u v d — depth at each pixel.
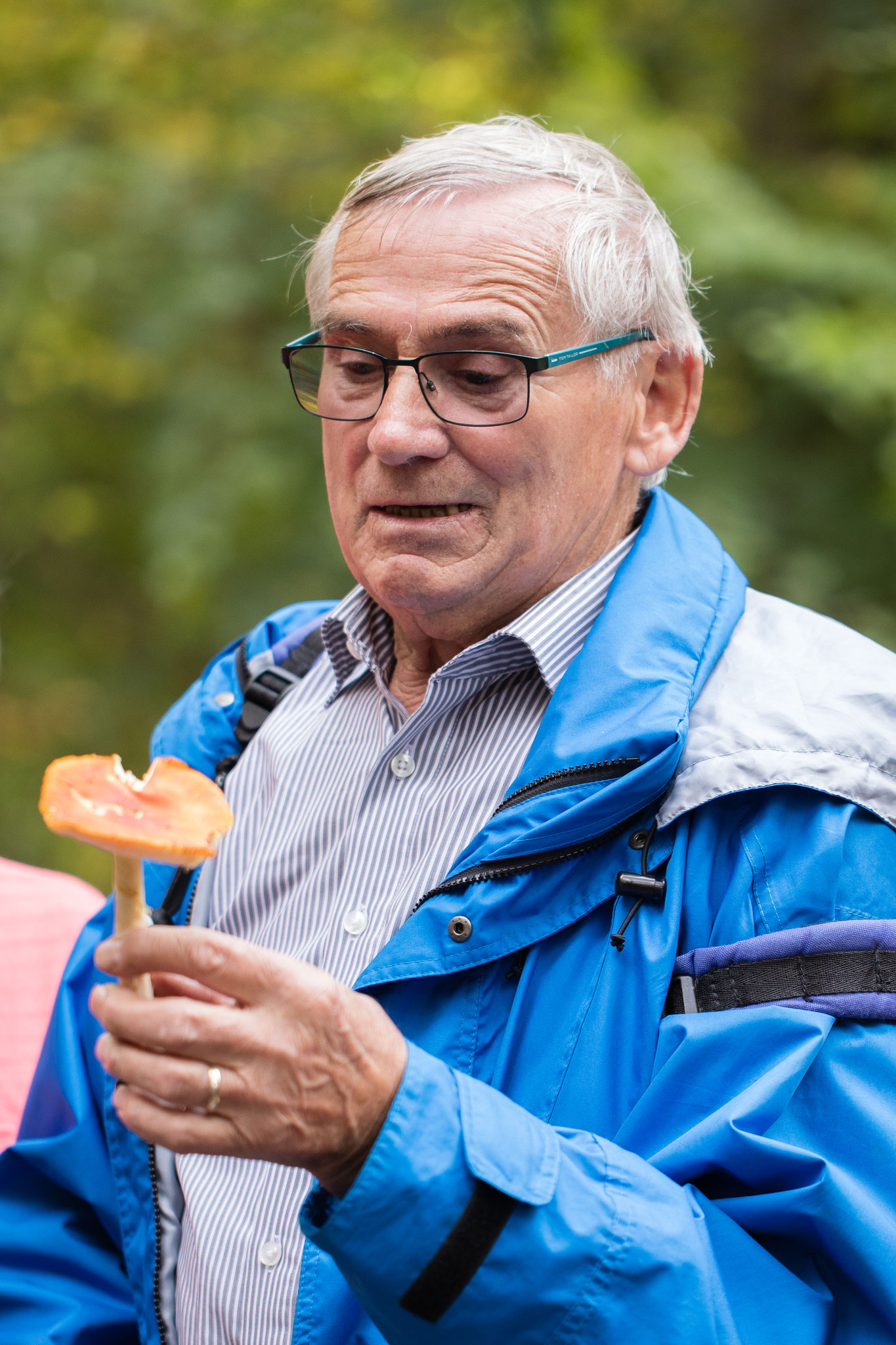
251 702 1.96
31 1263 1.76
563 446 1.61
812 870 1.37
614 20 7.12
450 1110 1.20
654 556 1.66
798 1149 1.26
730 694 1.51
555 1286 1.18
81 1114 1.80
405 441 1.56
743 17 7.03
